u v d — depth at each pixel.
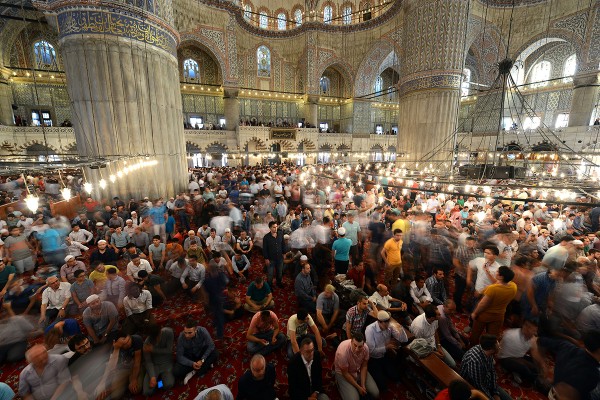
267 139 24.94
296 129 25.75
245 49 25.34
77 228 6.83
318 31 25.11
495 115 21.38
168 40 10.86
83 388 3.09
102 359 3.31
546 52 21.62
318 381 3.21
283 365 3.94
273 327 4.17
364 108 28.00
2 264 4.79
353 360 3.28
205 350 3.79
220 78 24.69
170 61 11.02
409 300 4.67
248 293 4.96
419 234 6.08
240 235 6.73
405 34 14.17
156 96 10.20
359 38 25.58
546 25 18.03
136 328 3.55
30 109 19.42
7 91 18.36
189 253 5.74
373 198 9.48
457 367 3.65
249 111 26.69
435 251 5.71
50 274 5.33
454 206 8.87
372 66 26.58
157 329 3.54
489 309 3.71
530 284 3.99
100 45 8.77
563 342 2.98
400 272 5.58
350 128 28.27
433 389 3.19
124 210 7.96
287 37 26.09
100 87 8.95
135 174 9.74
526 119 22.67
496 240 5.25
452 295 5.54
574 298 3.82
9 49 18.34
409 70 13.87
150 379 3.41
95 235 8.06
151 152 10.07
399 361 3.69
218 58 21.88
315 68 25.66
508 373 3.74
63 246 6.17
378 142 29.11
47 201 9.09
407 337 3.70
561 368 2.80
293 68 27.11
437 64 12.88
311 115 27.03
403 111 14.55
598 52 16.22
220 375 3.73
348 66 26.55
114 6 8.84
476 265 4.59
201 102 24.92
